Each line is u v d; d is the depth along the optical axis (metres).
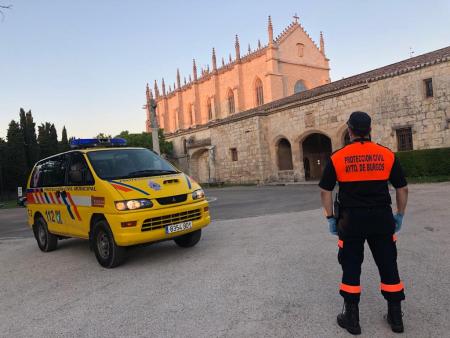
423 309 3.57
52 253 7.95
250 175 30.94
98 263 6.57
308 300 4.00
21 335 3.74
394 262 3.25
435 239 6.14
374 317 3.50
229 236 7.90
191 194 6.45
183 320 3.75
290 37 47.75
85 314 4.14
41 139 48.53
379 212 3.18
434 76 18.00
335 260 5.39
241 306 3.97
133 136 43.91
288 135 27.67
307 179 29.55
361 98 21.78
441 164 17.09
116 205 5.76
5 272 6.53
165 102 67.81
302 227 8.19
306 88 48.97
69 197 6.95
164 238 5.98
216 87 53.75
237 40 50.47
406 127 19.28
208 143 37.41
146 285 4.99
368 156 3.21
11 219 18.36
